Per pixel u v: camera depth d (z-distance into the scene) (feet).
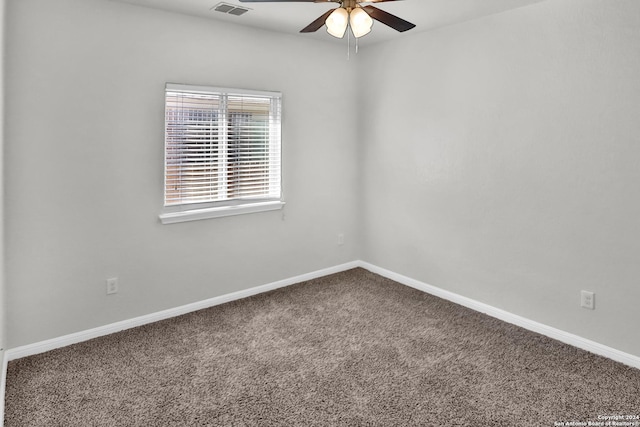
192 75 10.40
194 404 6.97
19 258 8.38
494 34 10.12
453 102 11.27
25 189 8.32
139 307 10.12
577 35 8.57
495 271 10.65
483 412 6.75
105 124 9.21
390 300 11.89
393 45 12.83
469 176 11.05
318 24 7.20
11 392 7.29
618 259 8.28
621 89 8.00
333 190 13.99
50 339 8.91
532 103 9.47
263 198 12.25
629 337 8.23
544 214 9.46
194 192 10.82
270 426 6.42
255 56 11.53
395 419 6.57
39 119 8.36
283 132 12.42
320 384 7.57
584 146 8.63
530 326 9.93
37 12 8.18
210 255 11.27
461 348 8.98
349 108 14.10
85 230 9.16
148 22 9.62
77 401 7.05
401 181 13.07
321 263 13.98
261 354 8.71
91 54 8.89
